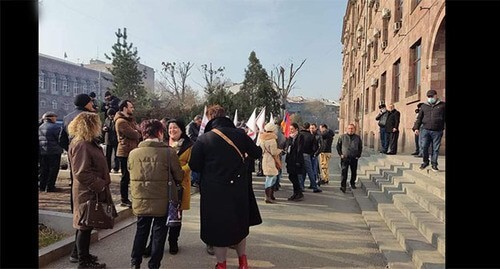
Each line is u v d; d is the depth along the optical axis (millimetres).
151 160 4168
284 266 4789
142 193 4137
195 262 4852
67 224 5527
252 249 5449
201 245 5531
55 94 55875
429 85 12461
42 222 5543
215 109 4504
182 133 5160
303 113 86062
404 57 16031
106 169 4367
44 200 7488
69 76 58750
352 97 43344
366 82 28812
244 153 4293
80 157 4160
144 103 33625
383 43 21234
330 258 5109
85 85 62531
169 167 4238
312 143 10289
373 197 8531
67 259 4781
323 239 5988
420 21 13672
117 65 34125
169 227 5008
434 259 4418
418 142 12398
